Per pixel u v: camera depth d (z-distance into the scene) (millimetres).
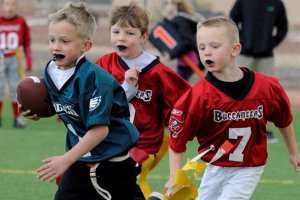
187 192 15617
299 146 31766
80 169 15391
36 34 66500
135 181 15906
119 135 15359
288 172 26703
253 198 22859
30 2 77562
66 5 15211
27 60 35562
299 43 67312
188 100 16344
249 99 16312
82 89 14773
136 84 18344
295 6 77500
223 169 16672
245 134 16484
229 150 16219
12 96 35031
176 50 34531
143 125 18719
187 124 16359
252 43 33219
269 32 33344
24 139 32156
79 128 15219
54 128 35375
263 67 33688
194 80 45281
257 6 33125
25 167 26500
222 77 16312
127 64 18984
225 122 16359
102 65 19281
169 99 18828
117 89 15188
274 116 16922
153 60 18938
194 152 29984
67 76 14945
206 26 16281
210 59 16172
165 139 19094
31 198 22297
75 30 14797
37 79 15812
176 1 34531
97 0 78625
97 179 15336
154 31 34875
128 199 15789
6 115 38438
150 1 60188
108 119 14727
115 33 18938
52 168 14281
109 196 15461
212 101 16234
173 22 34656
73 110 15016
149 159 18469
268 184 24750
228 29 16234
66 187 15445
